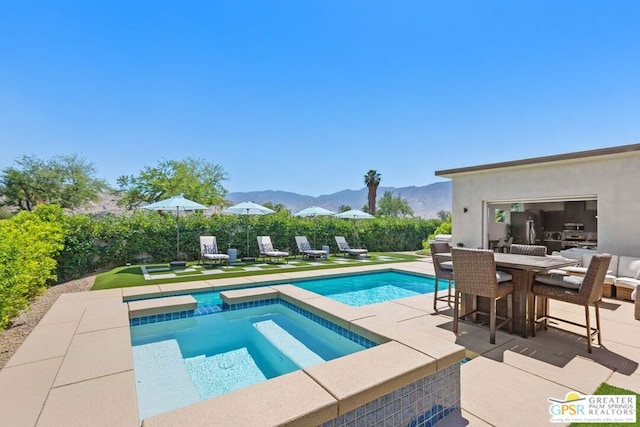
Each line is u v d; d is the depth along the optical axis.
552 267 4.06
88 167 22.91
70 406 2.46
